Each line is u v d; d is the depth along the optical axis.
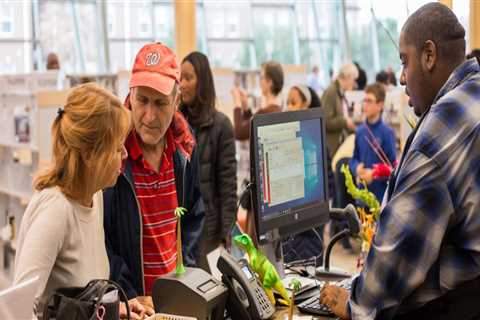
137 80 2.19
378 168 4.09
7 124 5.61
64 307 1.58
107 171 1.83
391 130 5.38
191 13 5.88
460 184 1.67
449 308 1.73
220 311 1.87
